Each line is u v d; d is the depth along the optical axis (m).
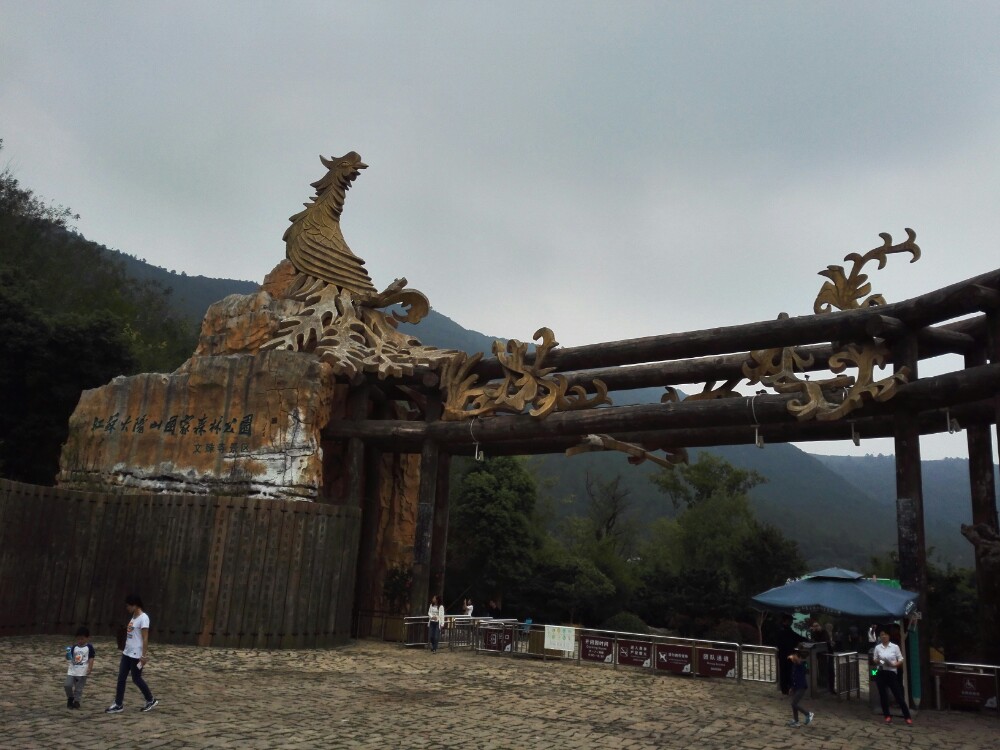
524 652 20.11
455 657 19.06
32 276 43.25
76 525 19.61
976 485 17.50
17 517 18.53
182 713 10.83
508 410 21.56
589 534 52.03
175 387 21.91
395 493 25.89
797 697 12.30
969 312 15.23
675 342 19.31
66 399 31.05
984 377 14.28
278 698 12.43
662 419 18.91
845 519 153.25
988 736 11.90
